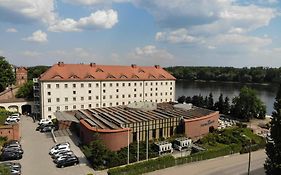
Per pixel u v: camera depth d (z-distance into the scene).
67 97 81.56
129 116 62.28
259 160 51.09
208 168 46.12
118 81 90.50
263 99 142.75
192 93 170.25
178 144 55.12
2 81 100.56
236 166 47.47
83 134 56.28
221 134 64.00
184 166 46.81
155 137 58.88
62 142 56.50
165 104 86.81
